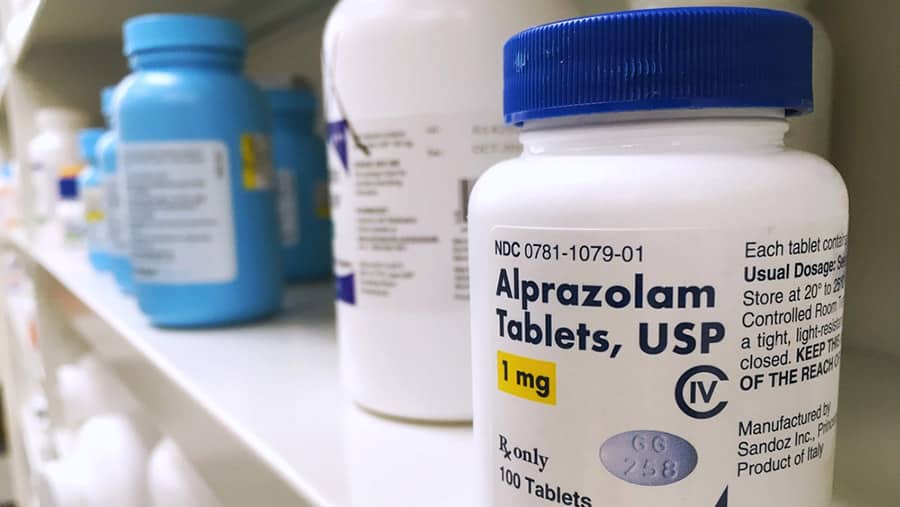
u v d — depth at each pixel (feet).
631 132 0.58
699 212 0.53
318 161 2.29
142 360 1.47
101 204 2.69
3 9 3.45
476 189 0.66
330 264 2.34
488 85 0.90
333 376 1.22
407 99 0.92
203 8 2.54
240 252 1.63
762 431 0.56
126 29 1.67
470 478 0.80
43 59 3.50
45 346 3.45
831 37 1.08
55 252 3.40
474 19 0.89
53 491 2.56
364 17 0.94
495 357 0.63
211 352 1.40
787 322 0.56
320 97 2.72
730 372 0.55
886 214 1.05
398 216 0.95
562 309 0.57
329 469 0.83
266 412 1.03
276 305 1.74
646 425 0.56
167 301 1.58
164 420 1.34
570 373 0.57
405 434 0.94
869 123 1.05
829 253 0.58
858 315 1.12
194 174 1.57
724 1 0.81
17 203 4.89
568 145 0.61
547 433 0.59
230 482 1.00
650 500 0.57
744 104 0.56
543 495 0.60
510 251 0.60
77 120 3.61
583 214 0.55
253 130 1.65
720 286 0.54
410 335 0.95
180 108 1.56
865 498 0.71
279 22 2.83
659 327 0.54
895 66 1.01
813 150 0.94
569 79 0.58
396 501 0.74
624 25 0.56
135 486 2.36
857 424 0.87
